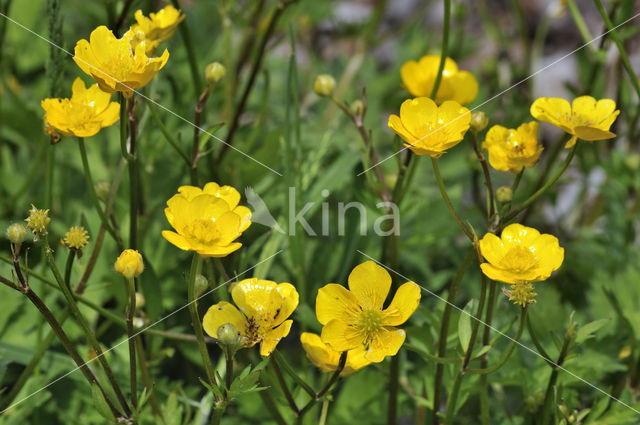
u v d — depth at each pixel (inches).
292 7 33.9
